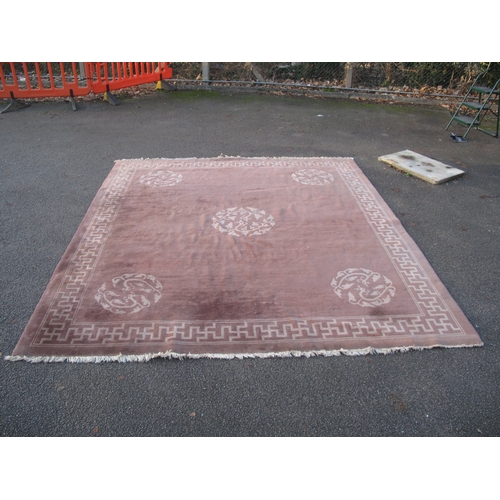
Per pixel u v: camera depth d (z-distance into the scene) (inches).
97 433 84.7
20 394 90.7
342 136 240.2
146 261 130.5
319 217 156.3
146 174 186.9
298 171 193.6
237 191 173.9
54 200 166.1
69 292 117.3
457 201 172.4
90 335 104.0
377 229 149.9
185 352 100.3
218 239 142.1
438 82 307.1
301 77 327.9
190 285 121.0
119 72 285.7
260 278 124.3
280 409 89.5
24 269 127.0
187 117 265.4
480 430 86.6
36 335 103.4
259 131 245.0
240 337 104.7
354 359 100.3
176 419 87.2
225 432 85.4
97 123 250.8
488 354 102.1
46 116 258.8
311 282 123.2
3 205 161.3
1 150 209.3
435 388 94.1
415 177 192.2
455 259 136.6
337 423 87.4
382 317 111.3
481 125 260.1
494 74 287.7
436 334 106.4
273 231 147.2
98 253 133.7
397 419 88.1
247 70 326.6
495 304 117.6
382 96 309.7
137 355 99.0
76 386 92.7
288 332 106.4
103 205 161.2
